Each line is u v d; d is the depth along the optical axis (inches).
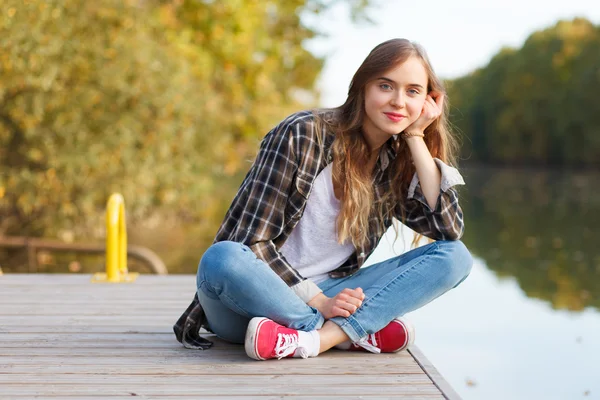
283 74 529.0
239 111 447.5
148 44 341.7
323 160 95.1
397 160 101.6
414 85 93.2
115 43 327.6
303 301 98.0
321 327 99.1
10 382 88.2
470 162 1899.6
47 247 252.4
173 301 140.8
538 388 162.7
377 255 282.2
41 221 339.6
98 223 350.0
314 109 97.2
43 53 294.5
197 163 374.3
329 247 99.3
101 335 111.9
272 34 482.9
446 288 100.0
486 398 155.3
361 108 95.1
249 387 87.2
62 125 315.6
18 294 146.4
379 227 101.8
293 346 96.4
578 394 157.8
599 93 1401.3
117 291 151.0
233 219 97.4
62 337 110.3
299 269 99.7
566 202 749.9
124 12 334.6
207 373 92.3
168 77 343.0
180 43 387.9
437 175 99.0
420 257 99.7
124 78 329.7
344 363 97.5
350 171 94.6
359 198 94.9
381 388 88.1
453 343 203.2
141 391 85.4
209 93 392.5
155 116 344.8
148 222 413.4
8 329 115.3
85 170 322.3
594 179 1242.6
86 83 324.2
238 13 422.3
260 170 94.6
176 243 393.7
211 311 99.3
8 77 298.0
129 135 327.0
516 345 201.3
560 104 1482.5
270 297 94.3
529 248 420.8
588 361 184.7
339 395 85.3
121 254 170.6
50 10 303.0
